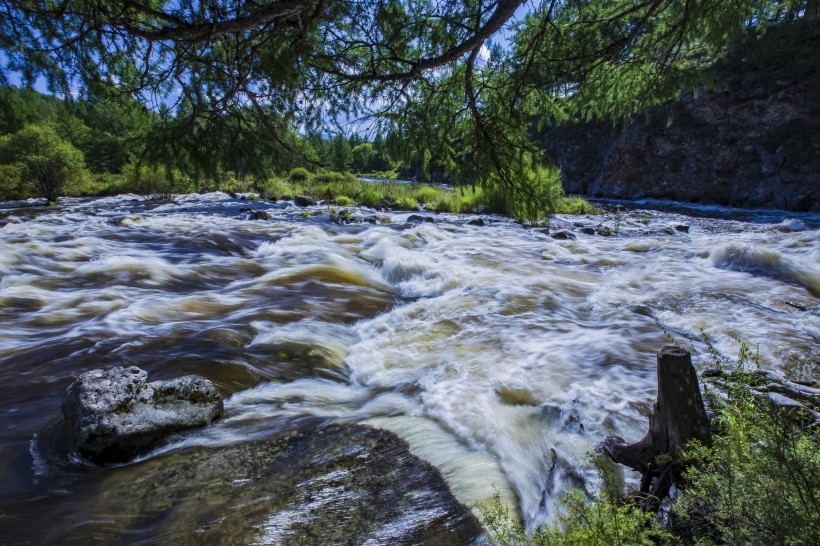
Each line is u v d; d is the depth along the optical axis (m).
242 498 2.63
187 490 2.71
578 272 8.52
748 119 27.23
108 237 10.90
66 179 22.20
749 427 1.64
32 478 2.83
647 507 1.85
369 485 2.75
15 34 2.36
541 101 3.93
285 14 2.33
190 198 21.75
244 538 2.31
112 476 2.86
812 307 5.95
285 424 3.51
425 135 3.47
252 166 3.16
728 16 3.47
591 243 11.57
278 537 2.31
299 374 4.37
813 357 4.39
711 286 7.03
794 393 3.16
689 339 5.00
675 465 1.88
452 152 3.63
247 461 3.01
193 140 2.97
